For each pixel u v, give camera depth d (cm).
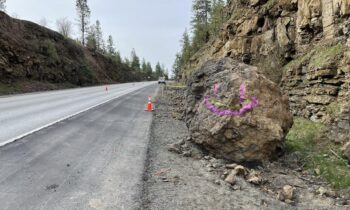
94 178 458
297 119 1096
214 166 604
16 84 2514
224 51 2239
